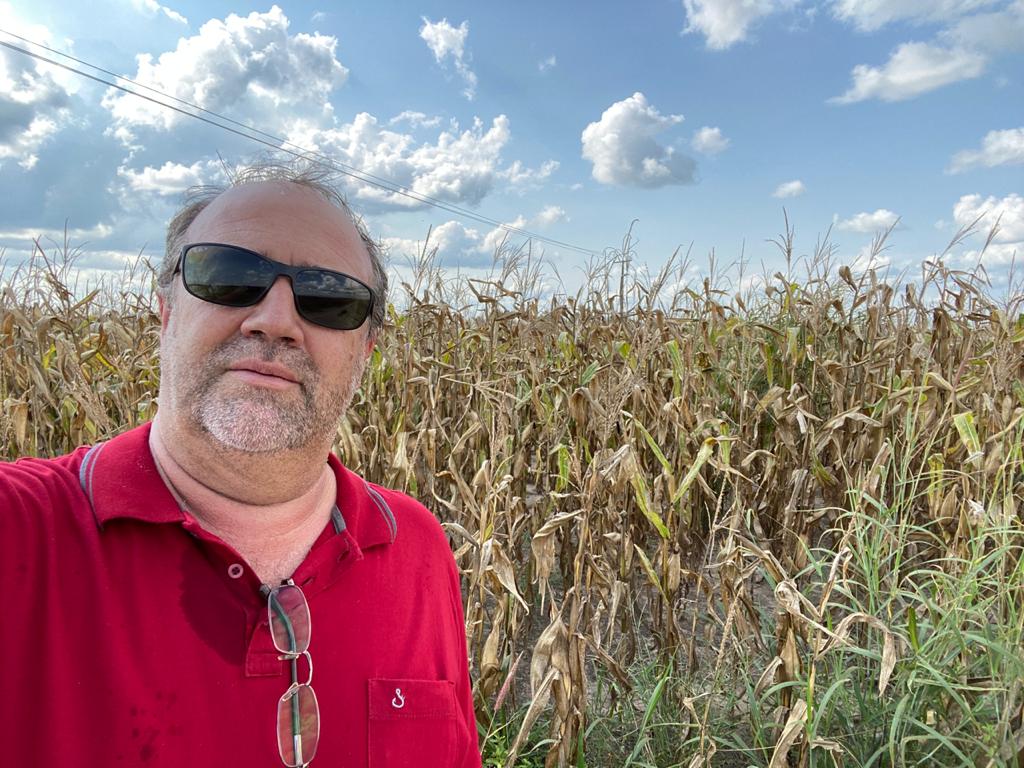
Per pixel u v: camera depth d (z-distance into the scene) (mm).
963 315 5195
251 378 1115
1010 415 3895
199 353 1130
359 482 1351
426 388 4484
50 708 914
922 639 2975
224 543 1059
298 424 1122
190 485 1125
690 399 4824
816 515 4020
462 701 1444
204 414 1100
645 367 4875
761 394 5754
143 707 956
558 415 4434
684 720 3186
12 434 3859
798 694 2836
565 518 2883
